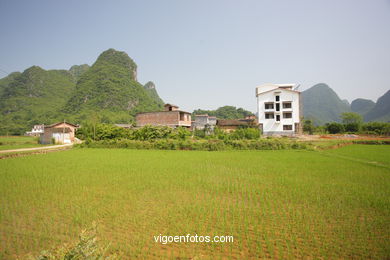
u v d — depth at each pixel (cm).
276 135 4925
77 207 921
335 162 1948
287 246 621
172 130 4191
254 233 704
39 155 2625
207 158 2278
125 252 608
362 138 4266
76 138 5019
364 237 667
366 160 2028
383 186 1188
